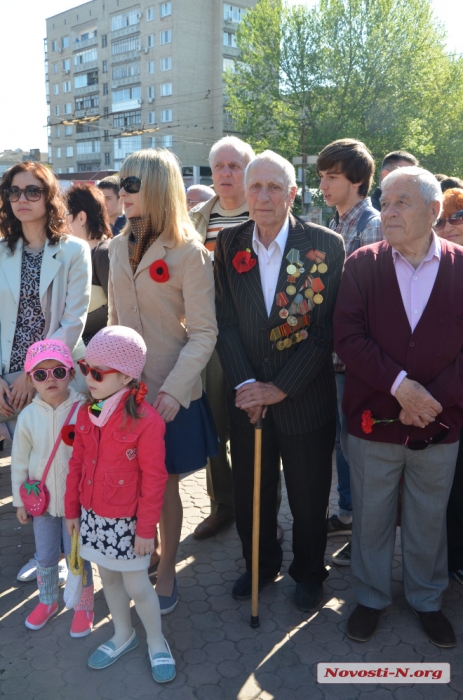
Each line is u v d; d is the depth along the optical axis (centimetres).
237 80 3462
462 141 3438
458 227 296
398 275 240
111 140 5141
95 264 356
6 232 286
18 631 256
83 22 5166
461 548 288
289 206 258
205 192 461
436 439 239
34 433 249
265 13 3241
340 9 3100
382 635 253
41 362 244
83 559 233
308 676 228
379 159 3238
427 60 3162
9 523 353
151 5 4509
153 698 216
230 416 277
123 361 216
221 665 234
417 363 236
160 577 271
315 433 264
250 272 263
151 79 4647
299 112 3325
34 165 278
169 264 254
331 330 262
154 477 219
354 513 263
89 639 251
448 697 217
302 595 272
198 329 255
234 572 303
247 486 275
